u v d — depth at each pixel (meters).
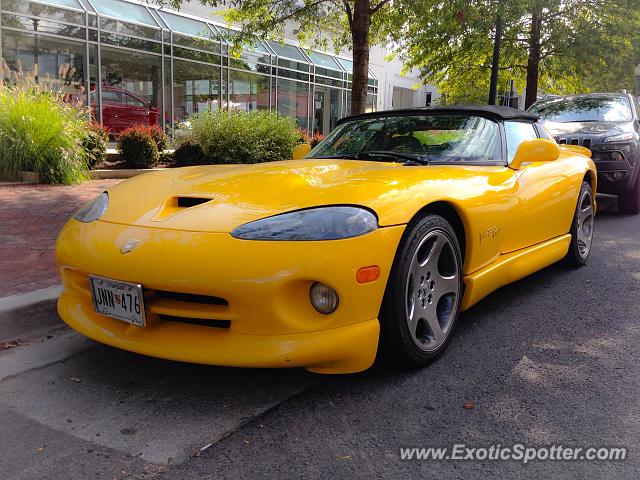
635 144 7.52
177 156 11.65
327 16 10.81
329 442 2.20
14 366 2.87
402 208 2.61
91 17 13.21
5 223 5.82
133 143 10.93
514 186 3.54
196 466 2.04
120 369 2.84
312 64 20.53
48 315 3.39
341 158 3.80
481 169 3.42
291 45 20.11
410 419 2.38
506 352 3.11
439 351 2.94
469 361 2.98
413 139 3.84
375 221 2.48
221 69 16.73
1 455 2.11
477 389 2.66
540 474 2.02
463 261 3.14
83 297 2.84
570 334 3.40
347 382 2.71
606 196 10.17
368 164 3.37
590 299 4.10
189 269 2.33
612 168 7.38
